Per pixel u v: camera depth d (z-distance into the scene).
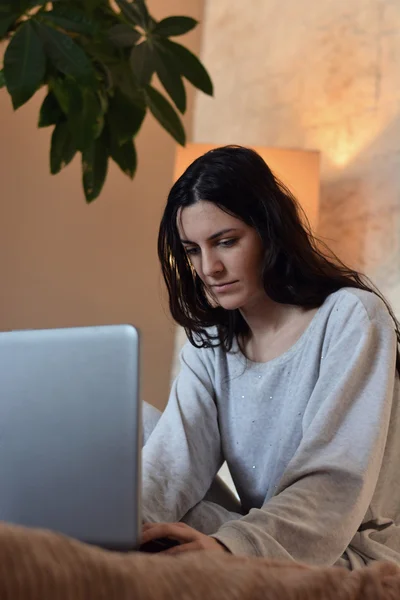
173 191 1.45
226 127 3.50
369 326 1.35
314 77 3.24
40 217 3.03
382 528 1.33
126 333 0.79
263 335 1.51
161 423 1.52
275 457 1.44
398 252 2.86
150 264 3.29
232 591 0.44
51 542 0.40
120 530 0.78
